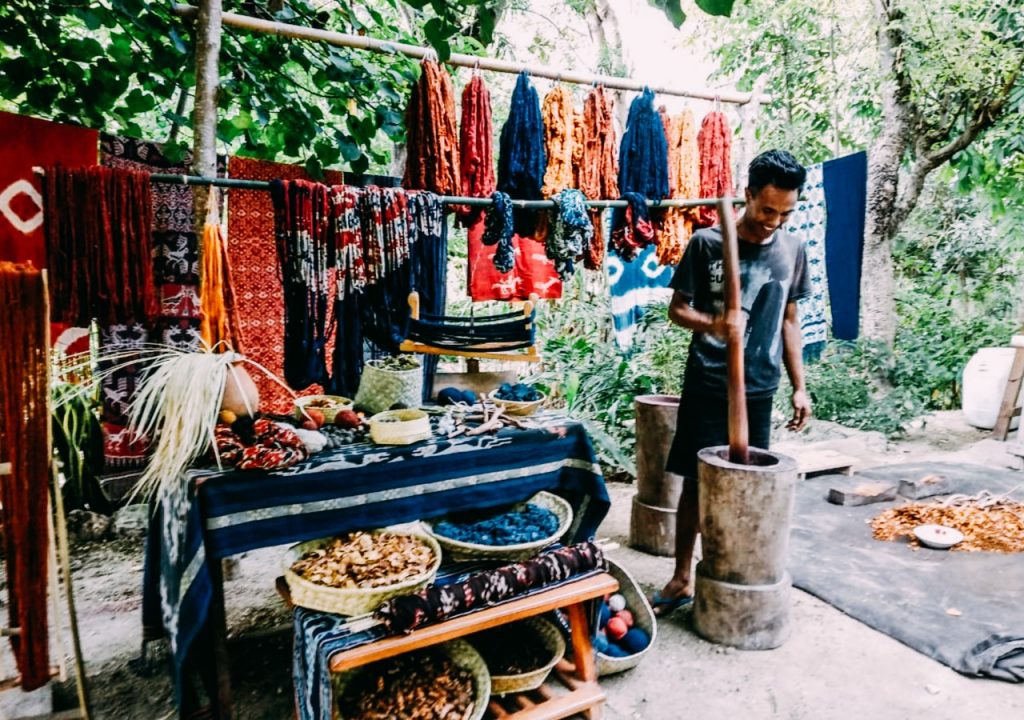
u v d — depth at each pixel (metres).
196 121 2.69
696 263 2.72
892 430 5.86
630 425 4.96
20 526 1.88
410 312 2.85
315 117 3.83
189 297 3.46
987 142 6.84
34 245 2.87
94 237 2.28
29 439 1.87
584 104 3.52
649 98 3.54
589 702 2.12
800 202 4.12
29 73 3.24
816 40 7.07
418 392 2.60
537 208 3.18
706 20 7.33
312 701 1.82
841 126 7.74
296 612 1.99
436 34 2.13
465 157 3.21
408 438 2.21
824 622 2.77
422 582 1.96
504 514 2.48
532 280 4.23
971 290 9.17
